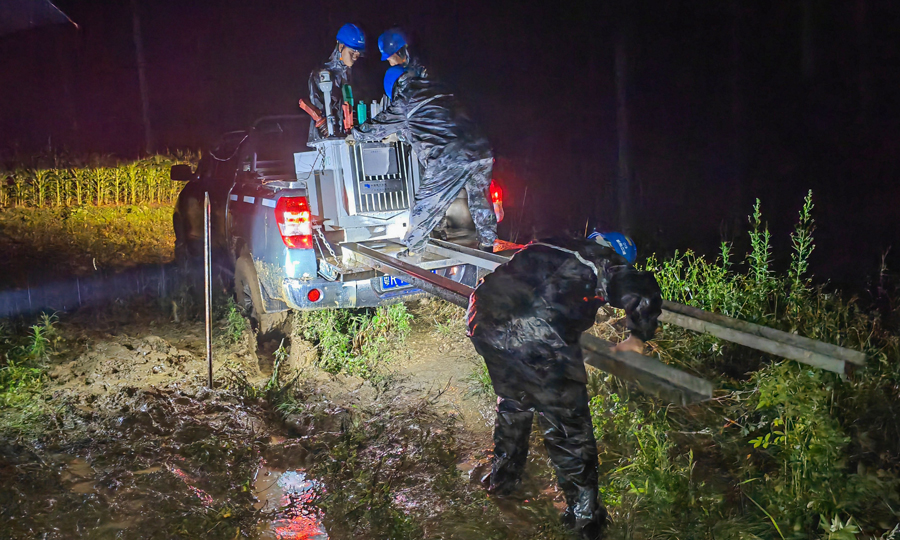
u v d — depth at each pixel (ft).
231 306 21.79
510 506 12.02
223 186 24.82
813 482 10.91
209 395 16.85
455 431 15.01
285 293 18.07
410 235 18.62
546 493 12.33
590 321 10.48
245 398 16.78
